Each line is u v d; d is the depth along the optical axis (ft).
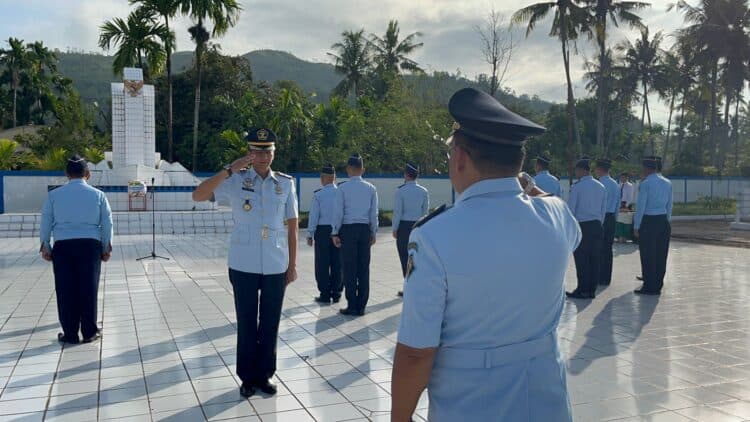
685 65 131.85
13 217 54.80
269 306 15.83
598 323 23.39
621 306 26.55
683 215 86.69
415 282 5.59
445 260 5.48
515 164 6.00
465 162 6.00
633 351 19.61
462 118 5.83
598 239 28.17
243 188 15.67
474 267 5.46
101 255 20.85
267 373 15.87
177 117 106.83
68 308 20.07
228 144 91.91
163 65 87.15
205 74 106.32
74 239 19.99
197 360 18.51
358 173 24.56
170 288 29.81
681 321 23.70
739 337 21.31
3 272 34.50
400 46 144.36
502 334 5.65
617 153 138.92
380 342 20.58
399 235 28.27
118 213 58.29
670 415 14.34
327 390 16.03
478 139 5.85
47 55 181.88
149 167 70.85
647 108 155.43
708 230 67.67
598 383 16.55
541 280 5.77
